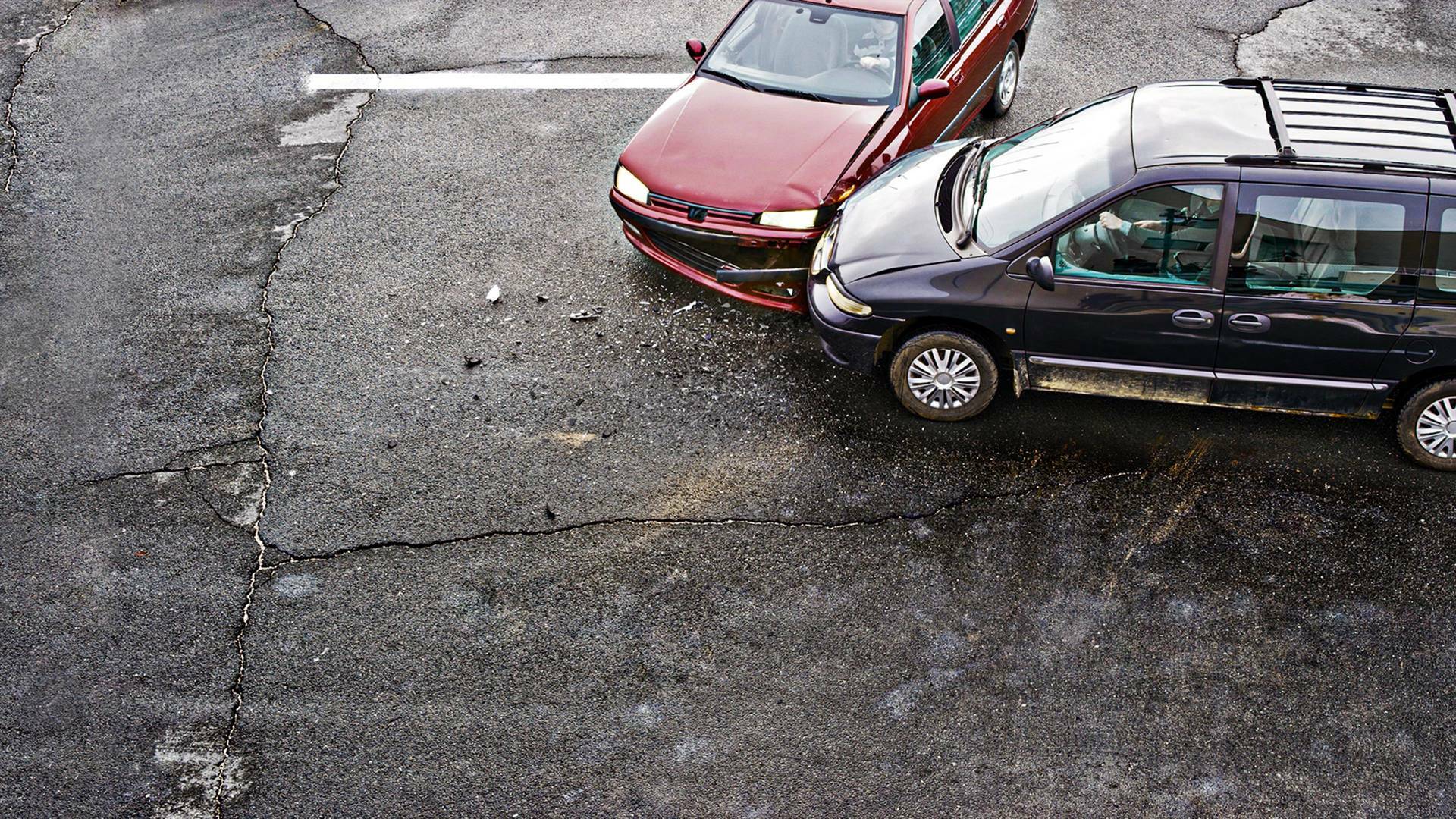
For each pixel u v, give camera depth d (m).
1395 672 5.29
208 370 7.04
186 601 5.68
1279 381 6.07
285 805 4.88
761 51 8.17
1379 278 5.70
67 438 6.59
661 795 4.89
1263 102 6.30
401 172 8.88
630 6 11.32
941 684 5.29
